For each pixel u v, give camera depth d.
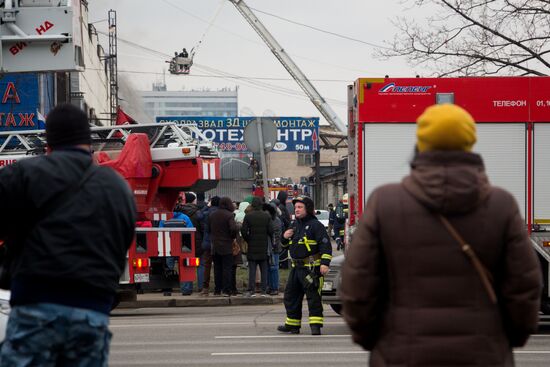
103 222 8.90
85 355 8.79
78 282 8.67
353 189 27.47
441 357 7.61
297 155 165.75
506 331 8.00
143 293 37.09
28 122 58.78
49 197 8.85
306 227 24.00
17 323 8.72
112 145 33.97
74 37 27.03
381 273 7.93
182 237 31.81
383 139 26.12
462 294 7.70
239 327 26.23
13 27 26.75
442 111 7.87
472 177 7.69
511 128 25.81
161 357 20.20
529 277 7.74
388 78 26.14
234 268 36.06
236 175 86.12
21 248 8.94
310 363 19.20
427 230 7.74
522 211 25.75
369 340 8.11
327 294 27.47
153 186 32.66
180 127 34.38
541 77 25.80
